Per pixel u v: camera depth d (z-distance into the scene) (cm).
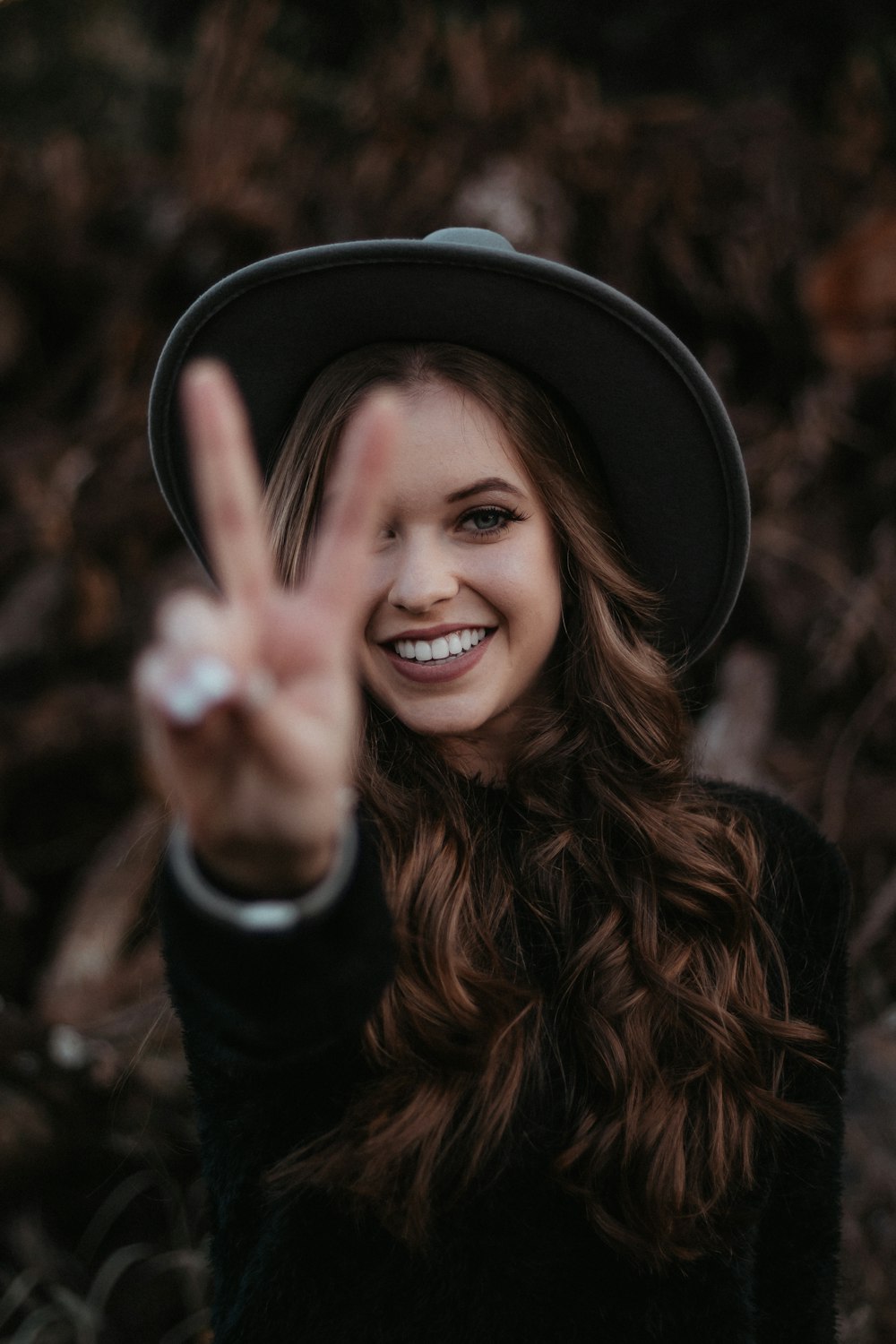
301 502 121
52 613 347
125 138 554
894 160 416
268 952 76
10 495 385
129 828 307
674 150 389
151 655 66
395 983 111
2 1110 221
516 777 126
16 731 325
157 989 259
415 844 117
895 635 311
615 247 384
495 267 115
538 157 388
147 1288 227
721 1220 112
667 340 121
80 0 595
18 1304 220
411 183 399
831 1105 128
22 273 418
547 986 118
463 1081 108
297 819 70
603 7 526
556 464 122
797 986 129
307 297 119
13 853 327
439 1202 106
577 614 132
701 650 153
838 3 505
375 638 115
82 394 417
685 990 117
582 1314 106
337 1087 109
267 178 418
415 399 115
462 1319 104
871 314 360
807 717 323
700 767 152
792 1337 125
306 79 516
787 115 398
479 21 508
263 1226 107
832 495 361
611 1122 110
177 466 138
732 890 125
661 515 139
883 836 281
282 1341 103
